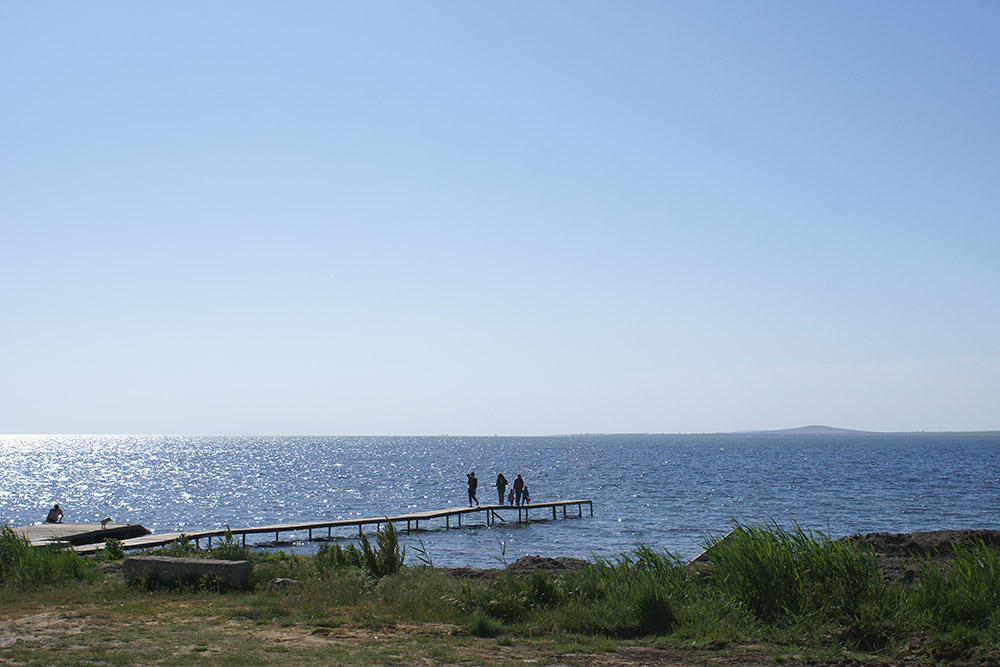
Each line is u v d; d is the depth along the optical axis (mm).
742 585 12141
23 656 9102
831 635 10586
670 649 10188
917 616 10688
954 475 92250
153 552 20609
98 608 12766
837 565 11828
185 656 9250
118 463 158125
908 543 17844
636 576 13422
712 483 80438
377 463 151750
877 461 136625
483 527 41281
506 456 185375
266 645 10023
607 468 119375
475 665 9172
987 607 10688
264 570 15641
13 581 15250
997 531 18203
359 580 14633
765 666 9219
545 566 18375
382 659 9344
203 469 132750
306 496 73688
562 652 9945
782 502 56594
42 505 67562
